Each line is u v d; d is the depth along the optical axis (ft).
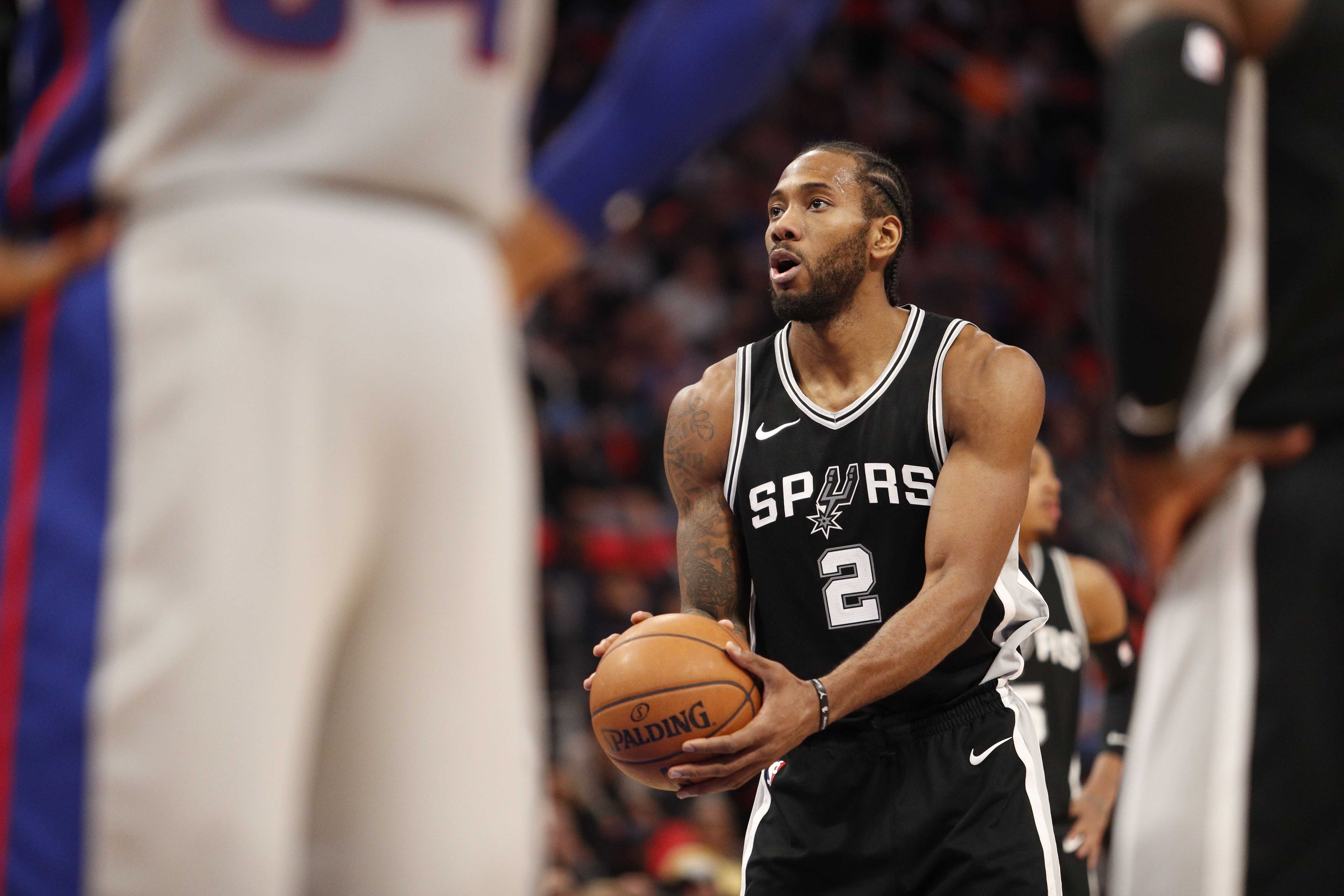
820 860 22.09
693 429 23.57
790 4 11.81
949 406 21.83
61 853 9.87
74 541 10.22
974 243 115.85
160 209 10.72
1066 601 29.48
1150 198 12.71
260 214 10.52
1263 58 14.30
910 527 22.04
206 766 9.87
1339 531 14.33
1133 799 15.49
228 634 9.98
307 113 10.94
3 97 13.83
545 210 11.83
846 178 22.70
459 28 11.37
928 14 121.90
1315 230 14.40
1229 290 14.96
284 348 10.27
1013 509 21.22
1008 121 121.70
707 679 19.92
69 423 10.48
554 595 68.28
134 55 10.82
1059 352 113.50
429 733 10.96
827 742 22.45
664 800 58.54
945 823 21.57
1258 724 14.40
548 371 87.04
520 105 12.01
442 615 10.98
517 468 11.62
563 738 60.39
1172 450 14.55
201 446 10.15
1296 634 14.40
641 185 12.11
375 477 10.72
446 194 11.30
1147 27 13.07
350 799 11.07
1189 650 15.11
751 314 102.22
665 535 74.54
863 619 22.09
